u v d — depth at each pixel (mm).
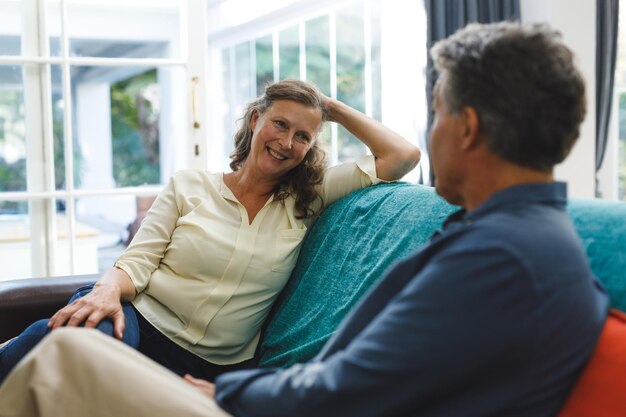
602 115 3824
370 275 1712
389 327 1048
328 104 2111
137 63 3549
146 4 3592
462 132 1129
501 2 3658
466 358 995
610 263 1249
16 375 1232
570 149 1121
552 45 1092
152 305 1994
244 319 2010
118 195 3723
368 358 1049
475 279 1003
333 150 6195
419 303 1031
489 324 987
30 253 3551
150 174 3814
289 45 7547
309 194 2092
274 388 1158
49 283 2188
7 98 3461
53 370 1227
